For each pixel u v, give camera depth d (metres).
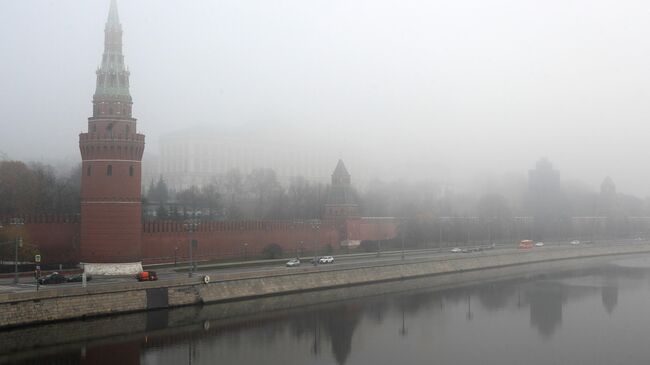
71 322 88.12
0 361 72.62
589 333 96.31
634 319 106.75
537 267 183.88
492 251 193.38
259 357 79.75
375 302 119.31
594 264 193.38
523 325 101.81
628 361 81.25
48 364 72.50
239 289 113.69
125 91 115.19
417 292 132.00
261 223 155.12
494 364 79.56
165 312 99.31
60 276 98.94
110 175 112.31
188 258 135.88
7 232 110.94
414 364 78.94
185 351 80.75
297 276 125.62
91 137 112.12
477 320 105.31
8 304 82.19
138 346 81.62
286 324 97.94
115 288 94.25
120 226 112.38
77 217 122.00
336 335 92.69
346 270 136.75
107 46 115.69
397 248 196.88
